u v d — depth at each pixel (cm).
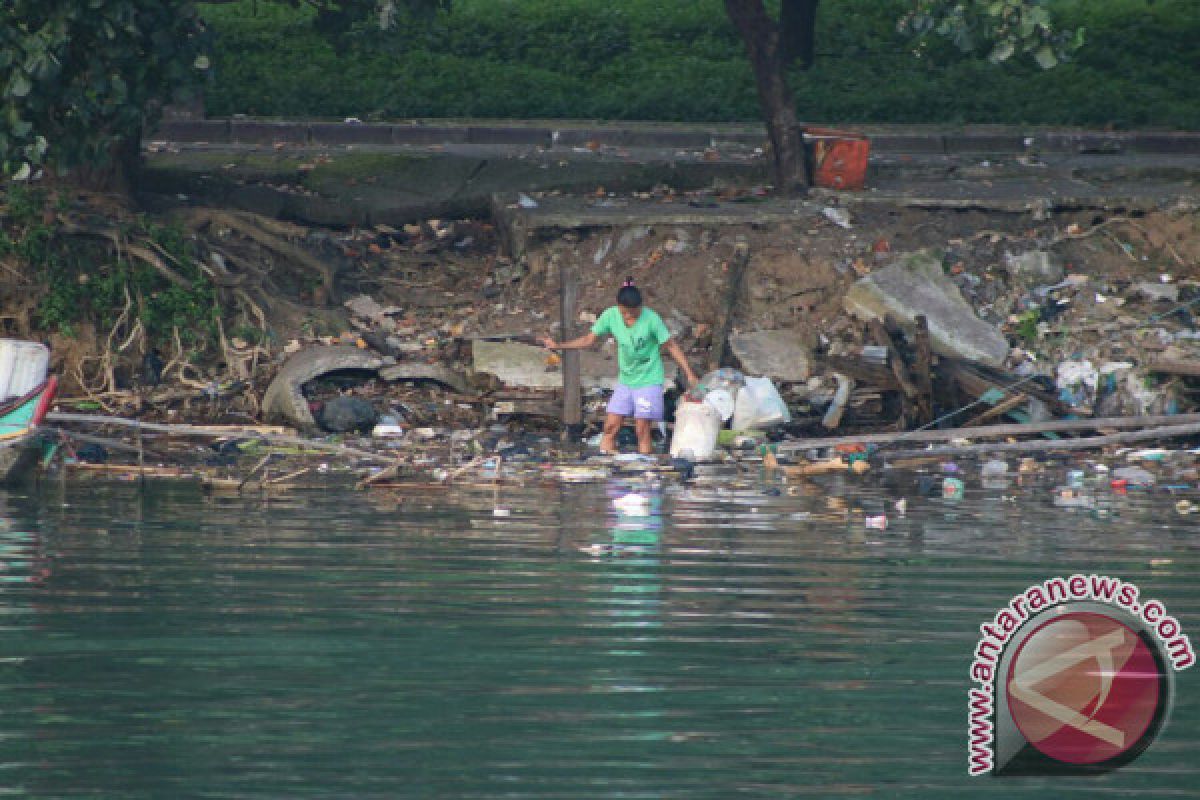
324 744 2025
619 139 8862
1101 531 3897
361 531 3741
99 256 6762
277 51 10650
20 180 6869
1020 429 5569
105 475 4888
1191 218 7300
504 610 2814
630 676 2367
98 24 5494
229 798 1827
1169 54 10900
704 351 6681
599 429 6259
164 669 2378
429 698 2238
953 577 3192
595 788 1873
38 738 2042
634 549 3509
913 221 7331
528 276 7212
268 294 6944
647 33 11344
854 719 2158
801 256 7019
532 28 11231
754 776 1923
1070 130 9338
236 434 5144
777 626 2706
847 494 4675
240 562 3278
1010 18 6081
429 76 10238
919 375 6253
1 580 3036
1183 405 6312
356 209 7700
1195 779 1962
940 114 9788
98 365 6538
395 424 6219
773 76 7562
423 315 7112
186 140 8612
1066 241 7250
